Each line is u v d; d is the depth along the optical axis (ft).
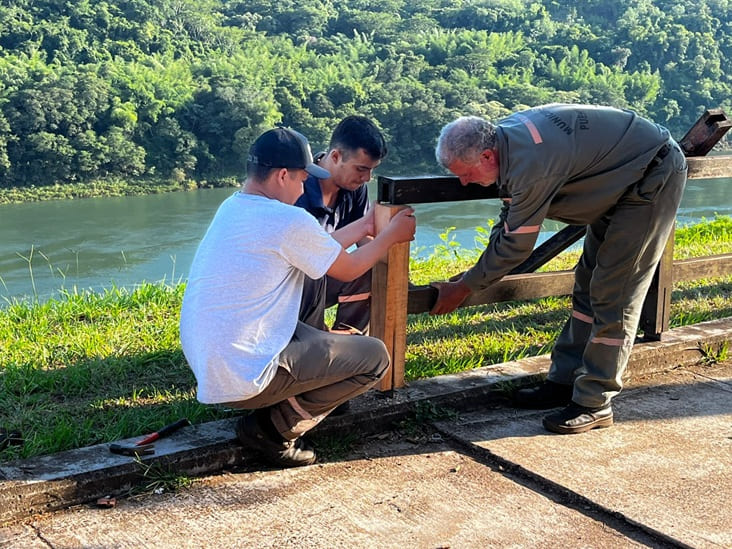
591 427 12.18
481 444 11.64
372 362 10.57
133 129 219.20
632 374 14.51
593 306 12.25
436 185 11.95
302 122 237.04
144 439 10.75
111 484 10.07
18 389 12.97
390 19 378.94
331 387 10.44
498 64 310.65
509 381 13.41
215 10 381.81
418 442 11.87
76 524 9.48
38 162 203.82
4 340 15.85
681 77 317.01
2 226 157.17
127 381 13.55
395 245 12.13
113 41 293.64
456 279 13.57
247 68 273.95
